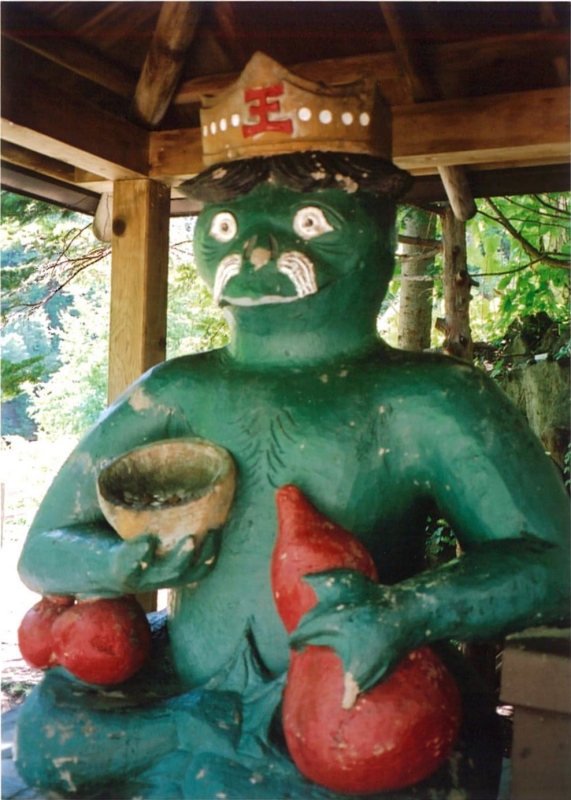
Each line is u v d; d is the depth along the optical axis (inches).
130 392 105.0
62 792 89.5
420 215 244.8
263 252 92.2
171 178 146.8
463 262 198.8
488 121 131.5
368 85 97.3
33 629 100.7
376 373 96.6
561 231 240.8
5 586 290.5
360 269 96.3
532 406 221.0
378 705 78.8
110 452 102.6
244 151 97.4
